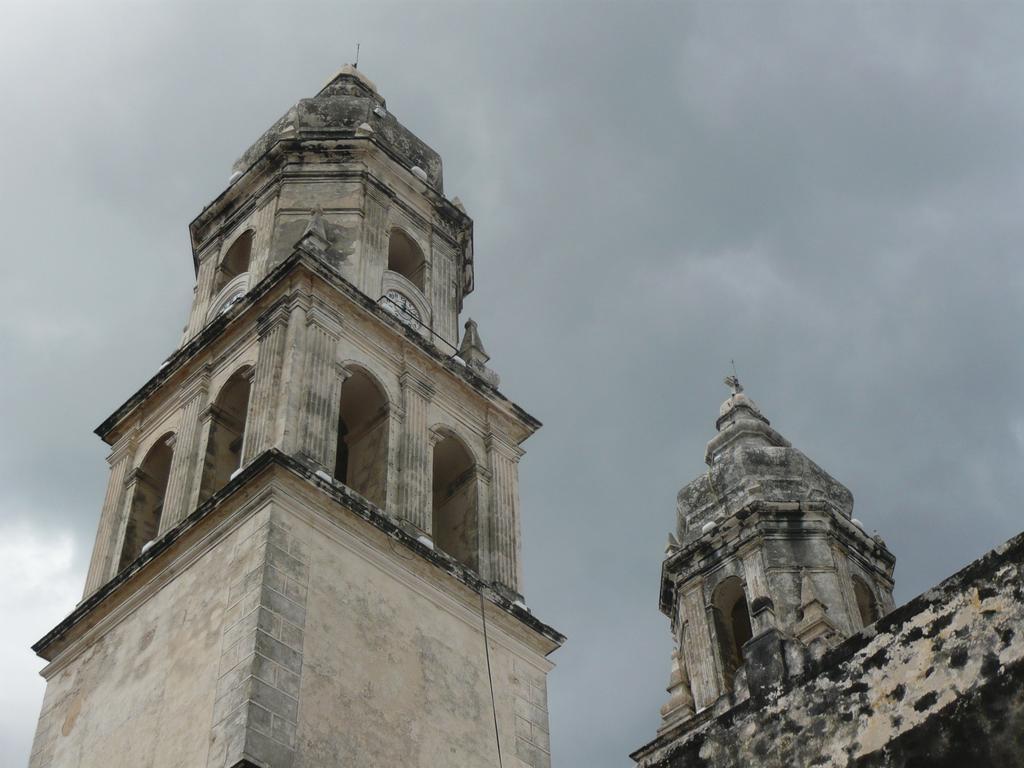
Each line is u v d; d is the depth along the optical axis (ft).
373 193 144.25
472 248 155.63
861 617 161.99
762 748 69.05
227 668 98.43
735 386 195.62
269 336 122.42
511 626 118.11
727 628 164.76
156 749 99.19
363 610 106.93
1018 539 64.44
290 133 149.07
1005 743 60.75
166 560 112.47
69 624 116.98
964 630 64.49
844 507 175.63
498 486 128.67
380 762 99.71
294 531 106.32
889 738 64.39
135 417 134.00
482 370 137.28
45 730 111.96
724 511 173.47
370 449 123.13
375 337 127.65
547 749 113.80
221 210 150.61
